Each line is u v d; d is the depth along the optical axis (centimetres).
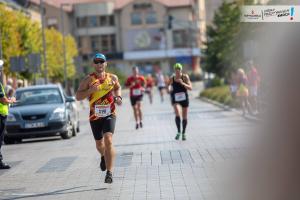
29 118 4094
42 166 2728
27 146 3878
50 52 11156
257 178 1050
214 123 4638
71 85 13562
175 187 1928
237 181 1155
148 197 1789
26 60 7075
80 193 1942
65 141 4022
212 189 1803
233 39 7356
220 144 3108
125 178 2189
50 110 4122
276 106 971
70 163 2769
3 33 7694
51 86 4444
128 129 4628
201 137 3588
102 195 1881
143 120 5616
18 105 4259
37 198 1903
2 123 2716
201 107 7419
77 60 11194
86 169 2523
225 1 9069
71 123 4309
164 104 9006
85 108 9644
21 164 2864
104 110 2064
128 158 2780
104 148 2075
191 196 1744
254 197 1060
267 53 962
